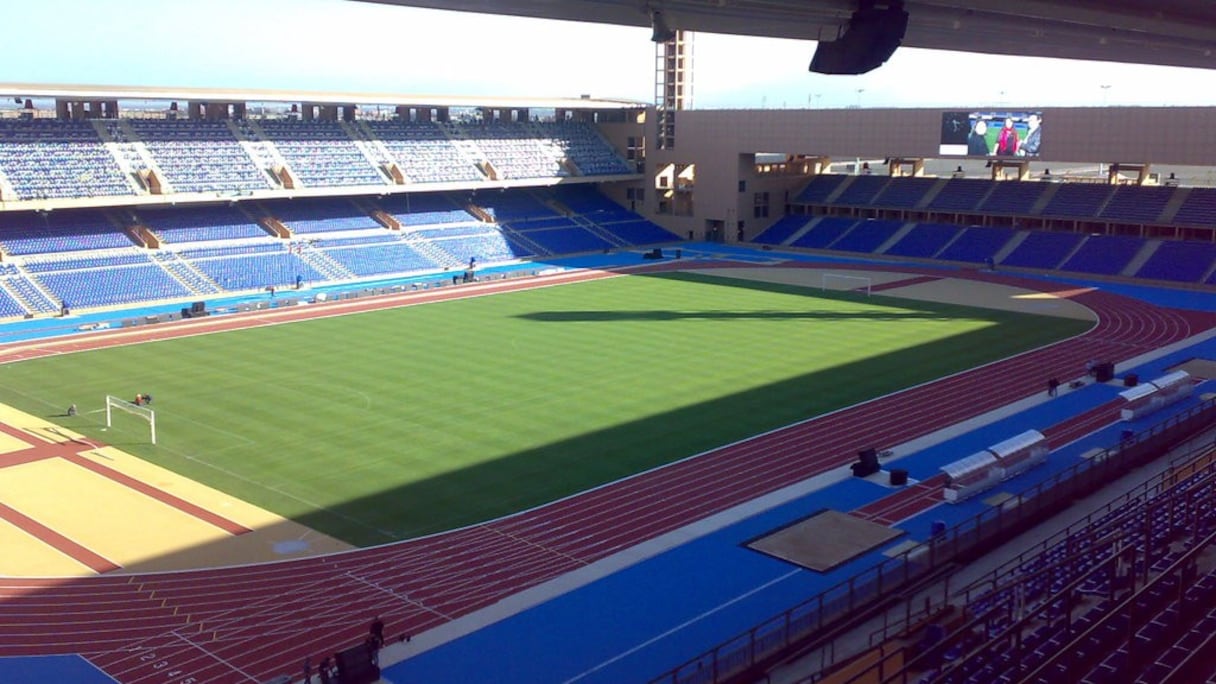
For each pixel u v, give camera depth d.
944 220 124.00
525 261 118.62
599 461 50.09
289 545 40.88
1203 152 99.62
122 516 43.62
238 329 81.00
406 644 33.44
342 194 111.00
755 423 56.03
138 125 107.44
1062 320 83.94
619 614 35.44
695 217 135.50
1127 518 38.56
